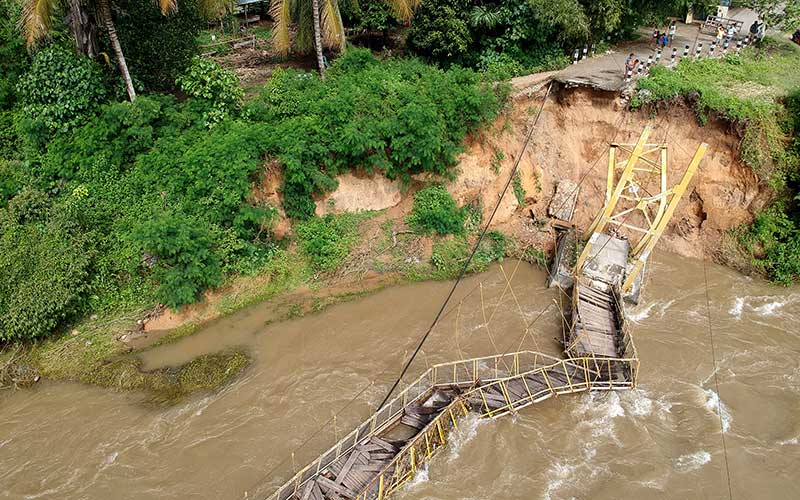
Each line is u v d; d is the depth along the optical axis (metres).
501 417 17.42
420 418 16.94
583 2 27.58
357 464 15.43
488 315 21.80
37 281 19.39
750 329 21.00
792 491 15.41
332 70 27.09
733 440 16.80
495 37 29.27
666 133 25.61
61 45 23.14
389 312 21.91
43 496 15.27
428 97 24.52
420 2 26.27
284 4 23.73
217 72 23.77
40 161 22.80
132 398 18.16
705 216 25.12
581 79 26.59
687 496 15.26
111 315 20.84
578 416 17.59
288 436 17.03
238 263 22.27
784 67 27.88
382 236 24.45
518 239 25.52
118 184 22.56
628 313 21.73
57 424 17.28
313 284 22.94
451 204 25.02
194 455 16.44
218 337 20.58
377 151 23.92
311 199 24.12
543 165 26.98
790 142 23.94
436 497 15.27
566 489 15.48
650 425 17.34
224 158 21.73
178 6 25.31
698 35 33.50
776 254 23.59
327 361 19.75
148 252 21.52
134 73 24.70
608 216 21.98
